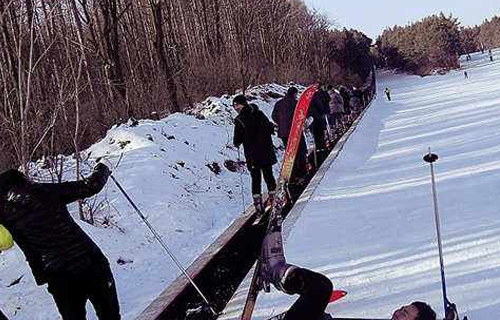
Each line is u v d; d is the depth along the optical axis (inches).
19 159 386.0
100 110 642.8
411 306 140.3
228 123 775.7
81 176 403.9
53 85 491.2
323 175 483.2
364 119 1165.1
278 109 447.8
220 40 1248.8
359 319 164.6
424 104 1647.4
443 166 503.2
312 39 2780.5
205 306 251.0
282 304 221.3
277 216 159.2
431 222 311.0
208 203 482.9
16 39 467.5
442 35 4975.4
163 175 476.1
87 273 188.9
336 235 304.2
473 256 243.4
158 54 808.9
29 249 186.2
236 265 302.4
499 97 1289.4
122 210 400.8
